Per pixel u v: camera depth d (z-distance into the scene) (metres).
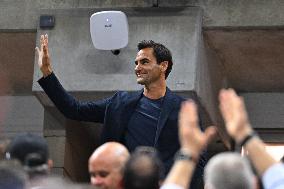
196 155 4.68
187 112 4.72
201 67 12.02
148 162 4.87
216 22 11.99
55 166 13.03
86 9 12.14
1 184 4.61
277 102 14.75
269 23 11.90
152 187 4.83
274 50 12.75
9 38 12.80
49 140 13.09
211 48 12.77
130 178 4.84
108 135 8.27
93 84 11.86
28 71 14.09
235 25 11.96
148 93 8.35
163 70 8.41
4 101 15.17
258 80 14.23
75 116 8.38
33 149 5.34
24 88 14.93
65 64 11.97
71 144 13.41
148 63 8.38
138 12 11.93
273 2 11.95
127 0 12.05
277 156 14.75
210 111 12.73
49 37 12.09
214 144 14.16
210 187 4.61
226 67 13.74
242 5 12.00
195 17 11.82
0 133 15.14
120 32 11.48
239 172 4.57
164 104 8.21
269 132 14.82
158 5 11.97
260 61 13.30
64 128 13.09
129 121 8.23
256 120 14.79
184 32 11.77
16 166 4.84
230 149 14.38
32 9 12.38
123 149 5.75
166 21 11.84
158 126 8.10
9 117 15.21
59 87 8.30
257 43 12.52
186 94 11.66
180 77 11.62
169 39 11.78
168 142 8.09
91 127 13.85
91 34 11.55
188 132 4.68
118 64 11.85
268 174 4.61
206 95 12.40
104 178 5.65
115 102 8.31
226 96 4.76
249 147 4.67
